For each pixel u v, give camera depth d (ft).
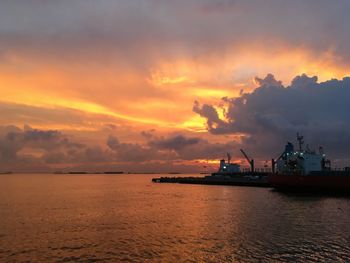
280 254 122.11
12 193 442.50
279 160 449.48
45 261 118.62
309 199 310.04
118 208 263.90
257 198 329.72
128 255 124.57
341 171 352.28
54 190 509.76
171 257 121.19
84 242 144.25
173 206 275.18
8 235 159.22
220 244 137.59
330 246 132.05
